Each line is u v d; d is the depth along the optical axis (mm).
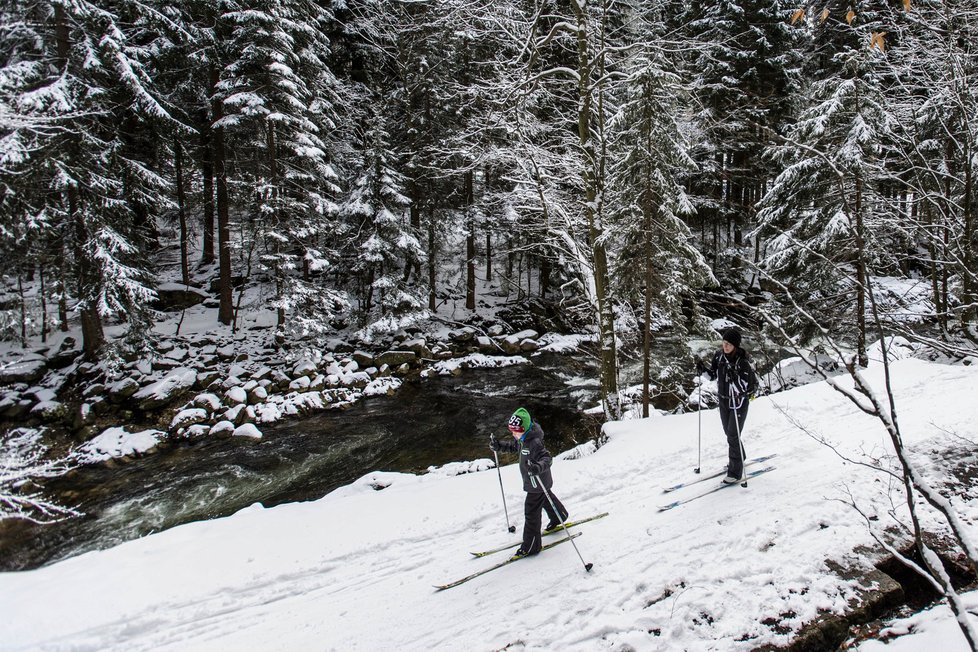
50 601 5602
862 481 5734
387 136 21734
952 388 8586
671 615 4156
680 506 5984
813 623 3965
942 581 2242
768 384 13805
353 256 22422
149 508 10633
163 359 17688
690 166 11305
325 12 22297
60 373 16891
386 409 16891
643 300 12336
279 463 12766
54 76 13680
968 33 5926
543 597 4707
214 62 19578
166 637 5012
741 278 25281
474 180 25703
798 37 21375
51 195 14789
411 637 4500
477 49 19047
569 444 13500
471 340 23609
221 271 20891
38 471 4938
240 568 6121
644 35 13508
